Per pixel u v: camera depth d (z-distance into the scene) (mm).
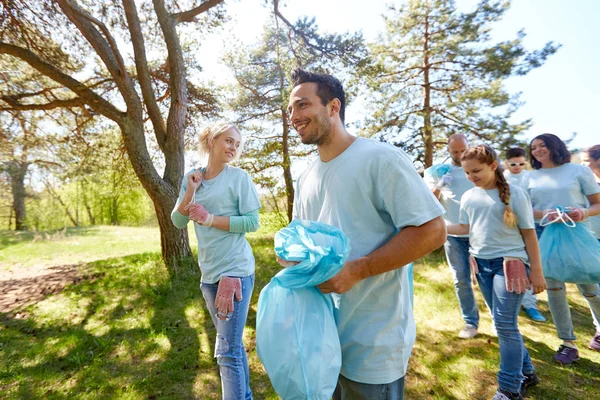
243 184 1985
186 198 1956
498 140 6801
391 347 1113
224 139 1955
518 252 1898
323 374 968
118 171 8453
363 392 1116
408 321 1199
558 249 2297
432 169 3105
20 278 6016
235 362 1777
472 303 2908
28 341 3172
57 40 6566
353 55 7539
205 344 2939
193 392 2273
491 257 2002
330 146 1221
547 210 2410
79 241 11250
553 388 2119
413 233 1026
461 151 2924
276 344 979
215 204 1943
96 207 30203
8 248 10297
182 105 5836
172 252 5457
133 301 4109
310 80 1192
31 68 6926
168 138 5742
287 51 9523
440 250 6012
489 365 2426
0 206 23062
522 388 2098
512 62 6527
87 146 7977
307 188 1343
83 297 4402
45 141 8086
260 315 1045
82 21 5039
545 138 2609
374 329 1118
